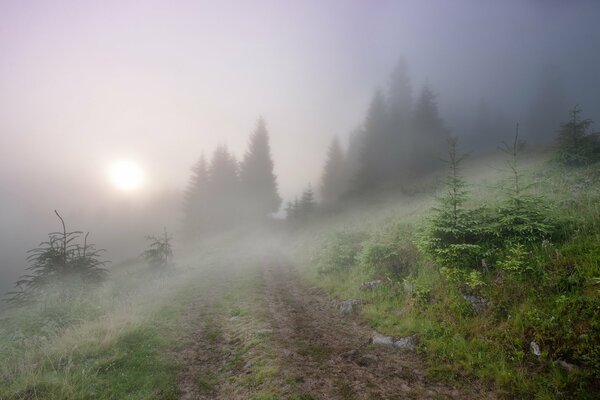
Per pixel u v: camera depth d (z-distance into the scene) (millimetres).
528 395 5043
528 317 6211
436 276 9141
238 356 7398
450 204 9758
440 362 6363
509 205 9000
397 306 9141
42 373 6375
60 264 12734
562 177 14305
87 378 6180
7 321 10656
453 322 7355
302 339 8055
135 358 7203
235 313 10742
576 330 5465
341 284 12492
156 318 10359
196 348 8195
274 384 5891
